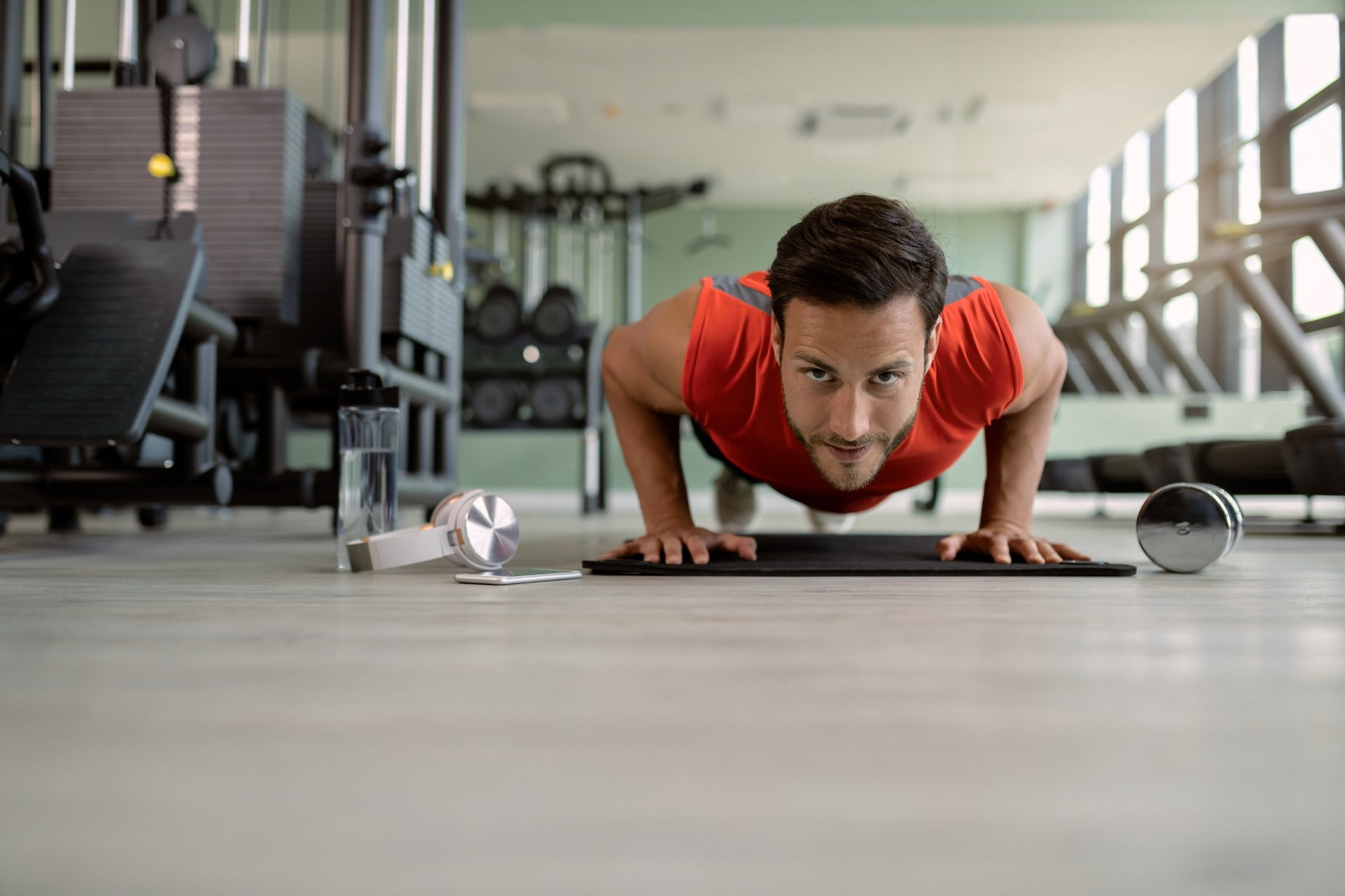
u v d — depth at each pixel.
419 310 2.84
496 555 1.35
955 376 1.35
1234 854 0.35
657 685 0.63
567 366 5.71
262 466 2.43
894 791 0.42
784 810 0.39
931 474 1.55
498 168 8.99
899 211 1.15
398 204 2.83
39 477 2.17
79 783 0.43
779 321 1.17
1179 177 7.77
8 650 0.76
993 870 0.33
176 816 0.38
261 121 2.31
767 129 8.20
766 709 0.56
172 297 1.83
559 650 0.76
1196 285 5.46
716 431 1.53
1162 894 0.31
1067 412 6.09
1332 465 2.67
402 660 0.72
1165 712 0.56
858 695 0.60
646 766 0.45
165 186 2.32
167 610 1.00
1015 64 7.07
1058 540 2.70
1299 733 0.51
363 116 2.28
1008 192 9.06
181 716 0.54
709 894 0.31
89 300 1.83
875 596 1.14
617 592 1.18
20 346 1.90
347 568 1.47
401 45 2.90
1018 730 0.52
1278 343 4.01
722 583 1.29
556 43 6.82
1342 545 2.43
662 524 1.55
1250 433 5.96
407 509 5.54
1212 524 1.42
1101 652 0.76
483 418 5.73
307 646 0.78
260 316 2.31
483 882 0.32
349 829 0.37
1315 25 6.29
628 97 7.64
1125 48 6.83
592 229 8.02
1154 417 6.04
